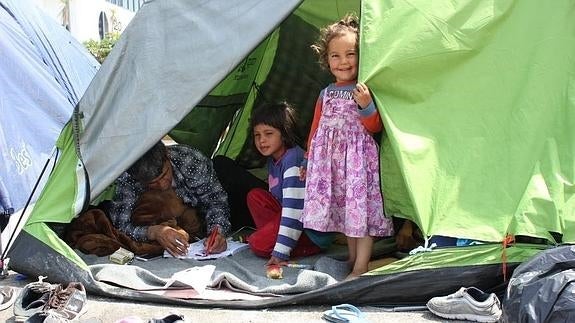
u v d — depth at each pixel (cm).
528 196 255
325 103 301
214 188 365
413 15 284
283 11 283
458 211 263
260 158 478
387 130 272
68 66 585
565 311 200
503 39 282
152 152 340
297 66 466
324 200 295
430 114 279
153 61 305
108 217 355
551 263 221
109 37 1619
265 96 484
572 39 277
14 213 430
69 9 1564
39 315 238
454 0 288
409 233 326
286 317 253
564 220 251
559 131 268
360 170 289
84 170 315
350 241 308
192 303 266
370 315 252
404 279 257
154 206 350
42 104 511
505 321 220
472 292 245
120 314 259
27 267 294
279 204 351
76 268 286
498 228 255
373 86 280
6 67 492
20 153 459
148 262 325
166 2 306
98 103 315
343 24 311
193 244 349
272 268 301
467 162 270
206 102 450
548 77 273
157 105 303
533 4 284
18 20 536
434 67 282
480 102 278
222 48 293
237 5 293
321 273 277
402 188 283
